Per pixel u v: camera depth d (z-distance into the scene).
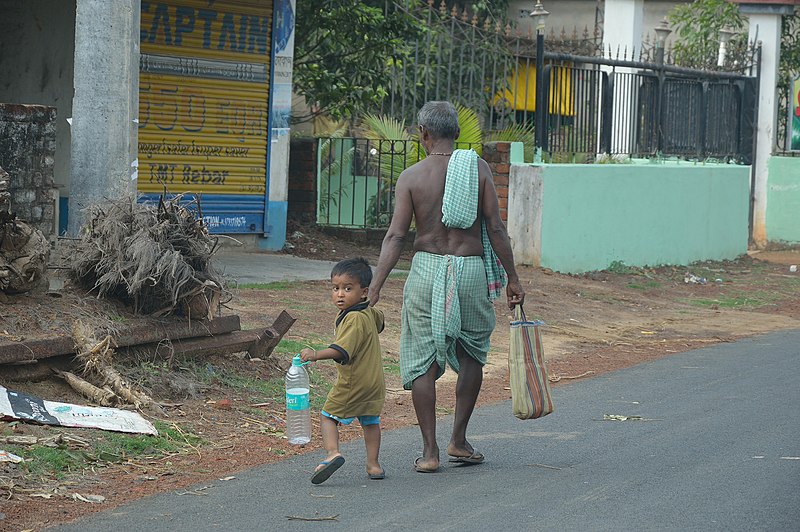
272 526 10.44
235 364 16.67
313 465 12.85
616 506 11.34
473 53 34.12
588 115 34.69
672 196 38.16
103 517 10.55
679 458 13.53
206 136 30.78
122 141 20.41
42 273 15.01
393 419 15.75
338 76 35.12
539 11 32.28
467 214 12.61
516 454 13.73
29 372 14.00
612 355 22.58
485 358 13.16
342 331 11.86
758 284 36.09
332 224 36.12
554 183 32.44
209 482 11.94
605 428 15.33
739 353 23.11
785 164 46.66
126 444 12.76
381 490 11.85
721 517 10.99
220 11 30.61
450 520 10.74
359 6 34.16
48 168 17.89
